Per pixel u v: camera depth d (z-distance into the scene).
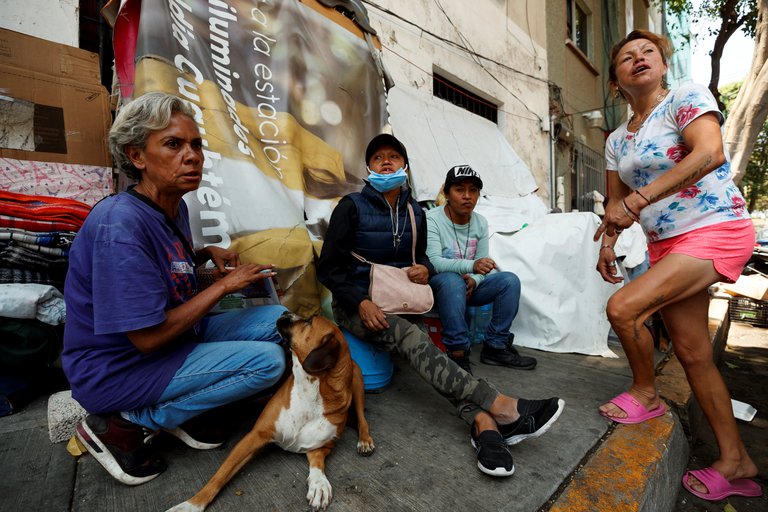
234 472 1.38
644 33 1.92
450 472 1.49
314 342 1.48
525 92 7.06
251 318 1.80
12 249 1.95
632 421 1.89
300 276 2.41
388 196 2.21
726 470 1.86
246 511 1.28
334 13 3.26
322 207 2.82
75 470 1.50
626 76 1.93
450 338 2.30
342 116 3.11
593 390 2.28
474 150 4.96
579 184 9.27
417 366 1.78
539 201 5.41
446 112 4.90
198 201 2.13
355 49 3.31
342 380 1.55
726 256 1.70
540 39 7.55
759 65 6.35
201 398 1.47
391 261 2.22
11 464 1.52
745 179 20.03
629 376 2.50
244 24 2.65
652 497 1.46
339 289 1.98
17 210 1.99
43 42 2.51
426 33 4.89
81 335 1.33
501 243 3.26
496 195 4.80
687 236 1.78
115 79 2.51
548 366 2.69
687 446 2.13
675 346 1.93
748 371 3.89
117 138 1.37
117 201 1.34
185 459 1.57
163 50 2.13
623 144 2.07
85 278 1.31
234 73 2.54
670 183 1.60
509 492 1.36
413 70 4.73
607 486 1.40
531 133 7.22
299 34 2.93
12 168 2.35
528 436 1.58
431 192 4.02
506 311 2.66
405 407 2.05
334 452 1.63
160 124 1.35
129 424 1.40
